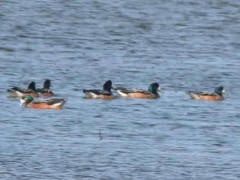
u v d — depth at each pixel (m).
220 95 45.34
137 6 75.00
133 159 33.41
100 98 44.12
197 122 39.84
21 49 57.66
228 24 70.06
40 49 57.88
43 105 41.41
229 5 76.50
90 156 33.56
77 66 52.56
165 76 50.62
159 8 74.62
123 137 36.69
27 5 72.75
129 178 31.14
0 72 50.19
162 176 31.48
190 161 33.34
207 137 37.12
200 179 31.25
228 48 60.97
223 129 38.62
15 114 40.09
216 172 32.16
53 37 62.28
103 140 36.03
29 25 66.12
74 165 32.41
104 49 58.69
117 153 34.16
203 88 48.25
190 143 36.06
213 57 57.16
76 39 61.88
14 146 34.66
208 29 68.00
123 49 58.88
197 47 60.59
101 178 31.05
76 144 35.22
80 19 69.25
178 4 76.31
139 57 56.09
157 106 42.97
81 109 41.62
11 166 32.09
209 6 75.94
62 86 47.28
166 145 35.62
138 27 67.44
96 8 73.56
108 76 50.16
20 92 43.94
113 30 65.88
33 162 32.59
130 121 39.53
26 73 50.22
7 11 70.12
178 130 38.22
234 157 34.12
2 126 37.81
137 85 48.34
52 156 33.47
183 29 67.44
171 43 61.78
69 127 38.06
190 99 45.00
